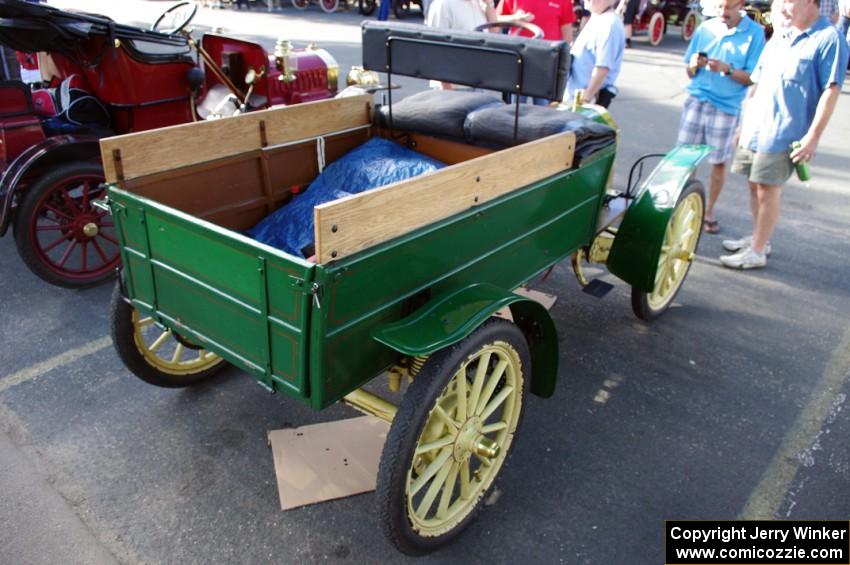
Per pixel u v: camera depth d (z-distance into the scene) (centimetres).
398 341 187
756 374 325
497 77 267
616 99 870
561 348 340
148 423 275
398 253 193
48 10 336
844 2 734
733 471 261
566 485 251
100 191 372
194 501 237
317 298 170
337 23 1393
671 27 1638
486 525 232
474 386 214
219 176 269
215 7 1608
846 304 396
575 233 298
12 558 212
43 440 262
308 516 232
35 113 359
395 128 331
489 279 244
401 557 220
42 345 326
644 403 300
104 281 385
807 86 370
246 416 281
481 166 218
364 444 263
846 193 583
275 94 459
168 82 405
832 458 270
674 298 384
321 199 283
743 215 521
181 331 225
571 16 531
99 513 230
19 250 351
